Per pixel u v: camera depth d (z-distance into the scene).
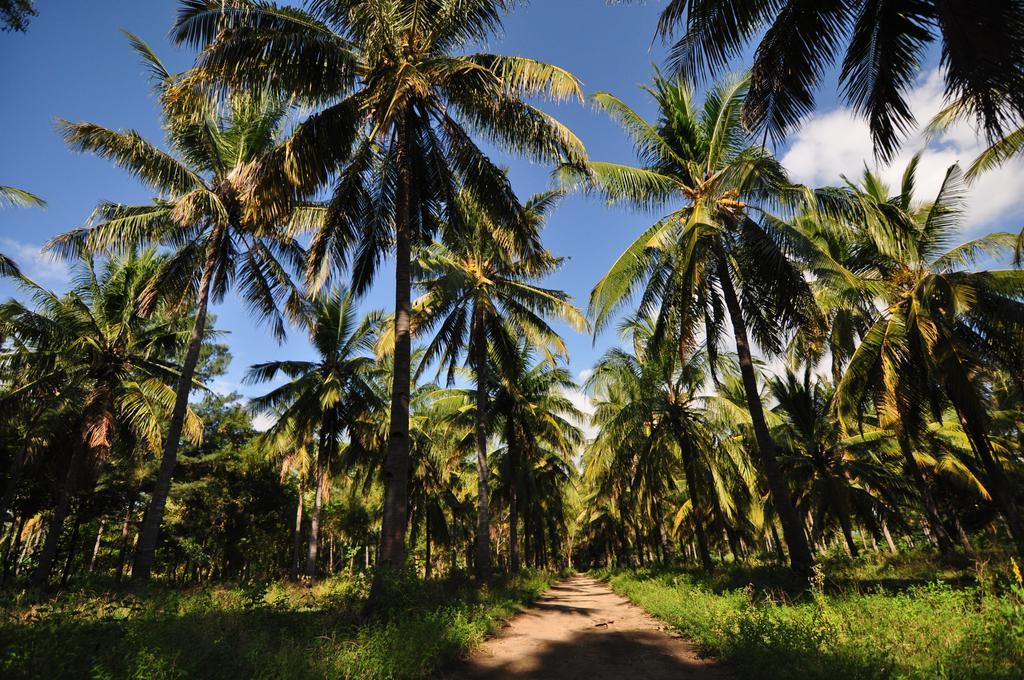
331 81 10.12
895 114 7.19
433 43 10.78
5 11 9.24
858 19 7.07
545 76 10.12
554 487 35.62
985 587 7.12
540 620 10.76
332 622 7.28
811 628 5.95
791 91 7.80
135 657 4.31
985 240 12.57
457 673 6.16
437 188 12.30
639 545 35.75
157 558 29.56
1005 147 9.05
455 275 15.98
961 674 4.32
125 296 18.33
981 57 5.35
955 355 11.59
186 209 12.98
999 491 11.19
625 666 6.45
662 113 14.64
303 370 22.77
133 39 12.83
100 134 13.05
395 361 9.68
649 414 20.64
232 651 5.09
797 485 23.42
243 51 8.95
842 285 11.66
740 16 7.36
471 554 38.38
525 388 24.84
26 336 17.12
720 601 8.98
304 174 9.70
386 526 8.72
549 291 19.56
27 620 6.08
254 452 29.02
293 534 35.81
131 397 17.02
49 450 18.59
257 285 16.59
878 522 25.33
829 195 12.08
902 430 12.18
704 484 22.36
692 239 12.01
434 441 24.08
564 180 13.11
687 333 13.14
